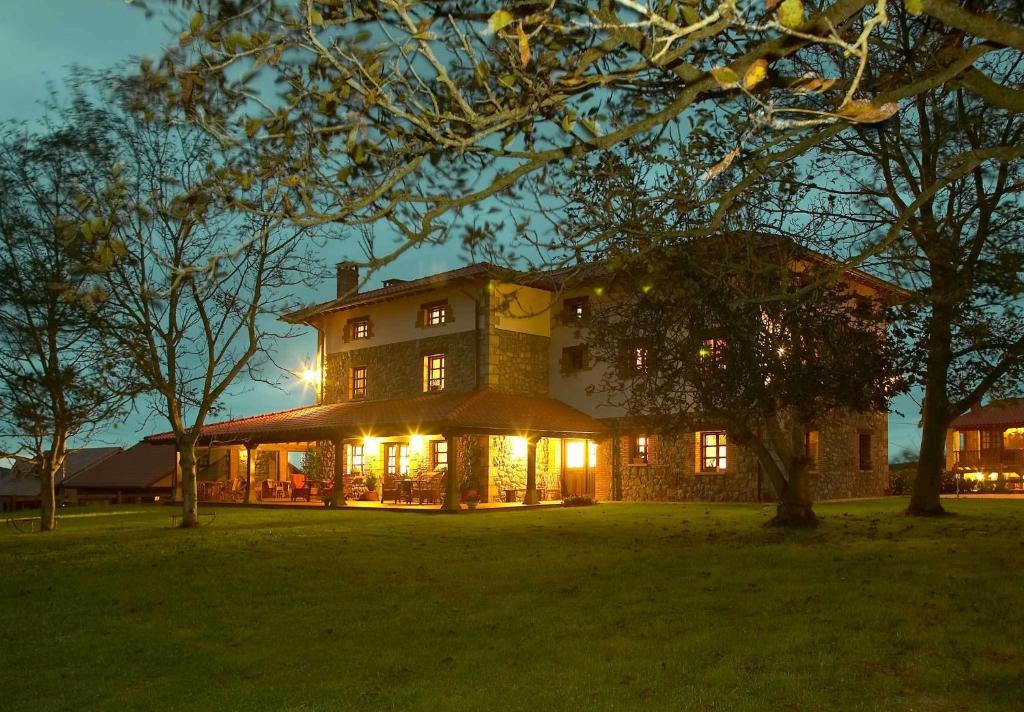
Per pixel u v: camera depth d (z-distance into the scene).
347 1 3.97
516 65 4.07
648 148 6.63
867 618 7.05
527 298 25.84
